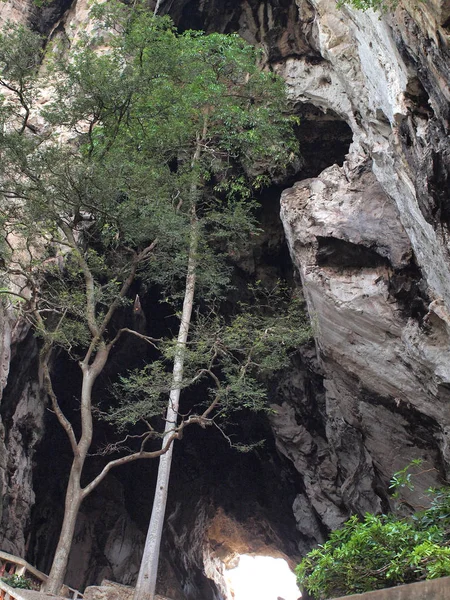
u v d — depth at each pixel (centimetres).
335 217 1694
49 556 2417
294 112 2042
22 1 2548
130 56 1788
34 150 1359
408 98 1107
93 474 2630
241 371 1381
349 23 1340
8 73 1450
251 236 2244
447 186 1007
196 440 2753
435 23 830
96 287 1538
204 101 1798
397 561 680
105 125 1542
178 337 1521
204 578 3012
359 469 1855
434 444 1597
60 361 2289
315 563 818
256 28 2122
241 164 2178
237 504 2866
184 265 1600
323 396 2109
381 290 1602
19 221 1409
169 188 1586
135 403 1346
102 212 1344
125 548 2670
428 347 1462
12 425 1994
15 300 1587
